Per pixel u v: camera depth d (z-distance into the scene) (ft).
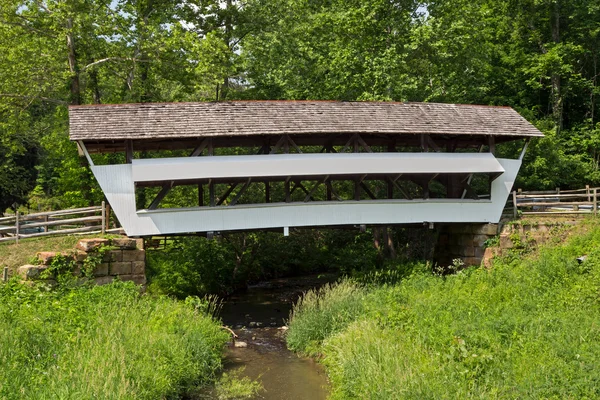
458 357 29.27
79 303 39.19
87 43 72.43
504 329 32.35
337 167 53.57
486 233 59.06
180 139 57.06
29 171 108.06
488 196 63.72
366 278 60.70
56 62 71.51
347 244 89.10
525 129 58.85
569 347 28.71
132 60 72.23
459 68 79.25
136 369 29.17
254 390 33.42
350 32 76.79
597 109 102.17
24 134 88.53
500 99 95.86
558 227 56.18
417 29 71.82
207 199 72.43
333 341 38.93
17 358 28.12
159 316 39.27
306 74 82.53
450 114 58.85
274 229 55.57
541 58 89.10
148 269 61.36
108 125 49.98
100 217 51.21
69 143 72.02
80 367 27.12
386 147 77.00
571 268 45.29
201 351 36.17
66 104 73.00
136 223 50.39
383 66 71.92
